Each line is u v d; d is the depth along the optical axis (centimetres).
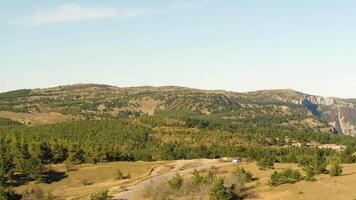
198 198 10694
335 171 10975
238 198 9988
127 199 12438
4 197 12244
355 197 8438
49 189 15588
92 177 17150
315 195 9025
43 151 19288
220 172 15012
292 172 10888
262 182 11244
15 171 16625
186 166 18550
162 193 11656
